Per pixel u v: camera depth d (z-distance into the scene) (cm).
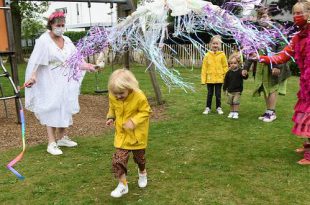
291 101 847
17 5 2122
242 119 680
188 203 353
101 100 911
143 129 367
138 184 394
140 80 1241
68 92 509
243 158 470
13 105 856
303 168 432
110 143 552
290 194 367
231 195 367
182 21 438
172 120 690
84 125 668
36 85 507
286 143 528
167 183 398
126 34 458
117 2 782
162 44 440
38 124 677
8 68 1712
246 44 414
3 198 372
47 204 358
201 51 455
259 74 655
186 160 468
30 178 421
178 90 1025
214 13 415
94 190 387
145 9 439
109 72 1489
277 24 437
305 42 428
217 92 731
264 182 395
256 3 416
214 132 594
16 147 545
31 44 3372
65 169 446
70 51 511
